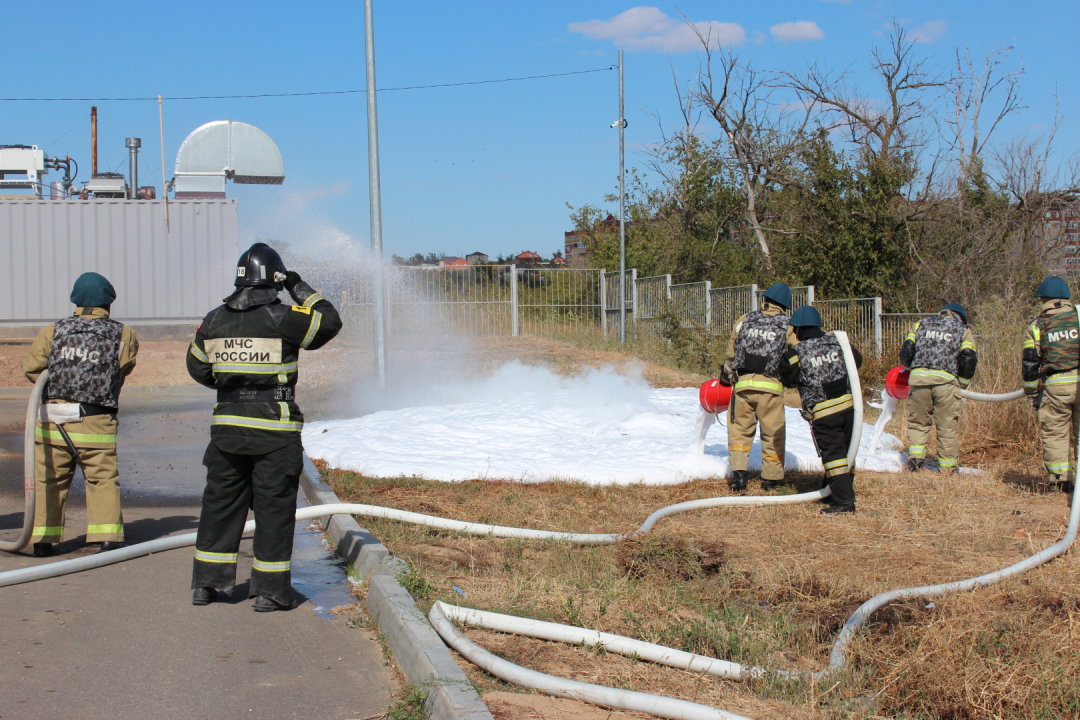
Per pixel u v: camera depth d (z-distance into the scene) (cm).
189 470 897
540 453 895
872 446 978
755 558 568
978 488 793
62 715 353
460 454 885
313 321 485
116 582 529
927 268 2277
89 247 1870
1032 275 2217
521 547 603
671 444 941
